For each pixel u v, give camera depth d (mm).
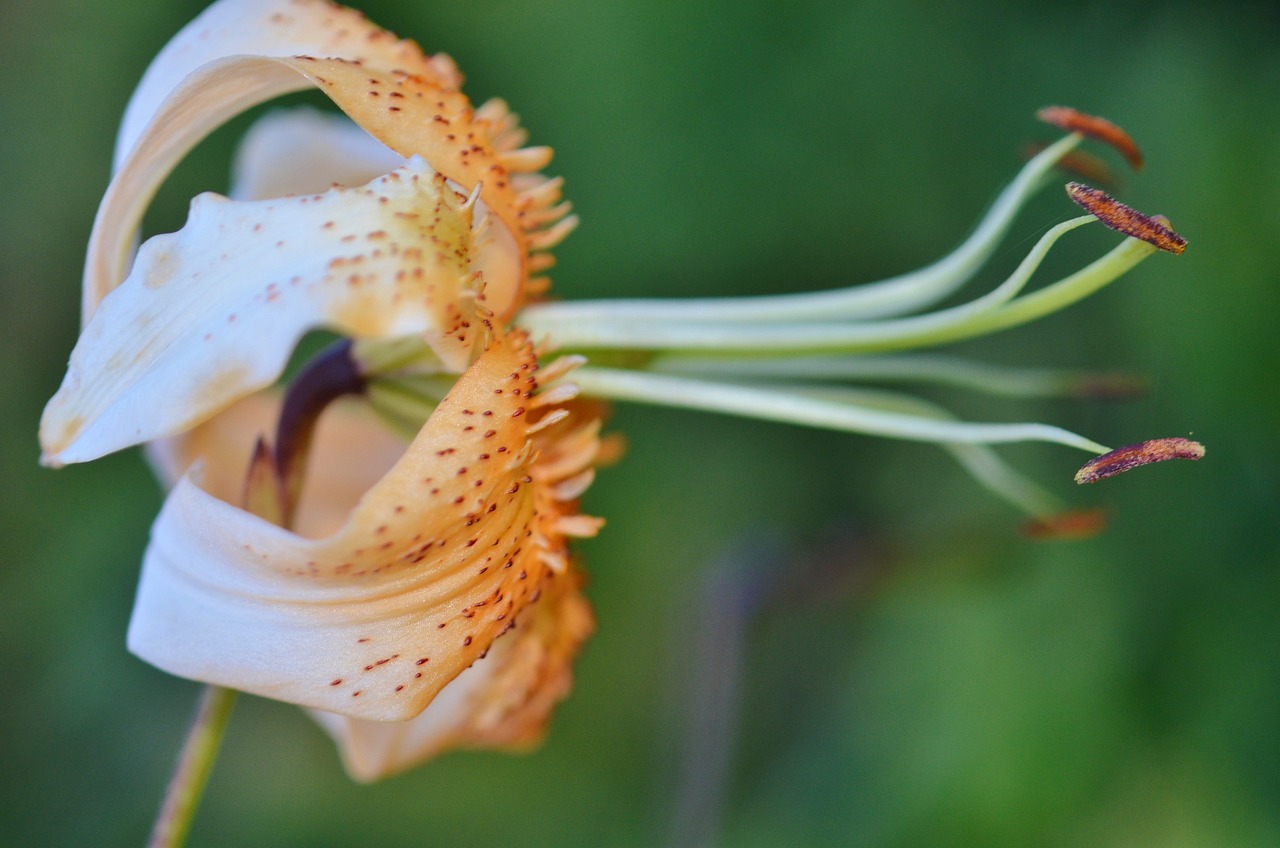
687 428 628
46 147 652
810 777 547
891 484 601
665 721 564
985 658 536
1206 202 544
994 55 601
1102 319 581
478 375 405
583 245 604
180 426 393
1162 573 539
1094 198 426
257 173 463
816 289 620
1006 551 545
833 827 538
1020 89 597
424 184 405
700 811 516
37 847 623
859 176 605
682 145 602
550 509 418
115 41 646
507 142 425
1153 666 532
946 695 536
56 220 654
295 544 396
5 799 628
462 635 405
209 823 633
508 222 417
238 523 398
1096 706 528
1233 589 534
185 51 427
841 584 534
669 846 517
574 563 449
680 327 451
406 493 398
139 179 416
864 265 617
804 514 617
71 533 629
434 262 401
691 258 606
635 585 622
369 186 403
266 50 425
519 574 411
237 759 640
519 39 615
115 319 398
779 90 603
